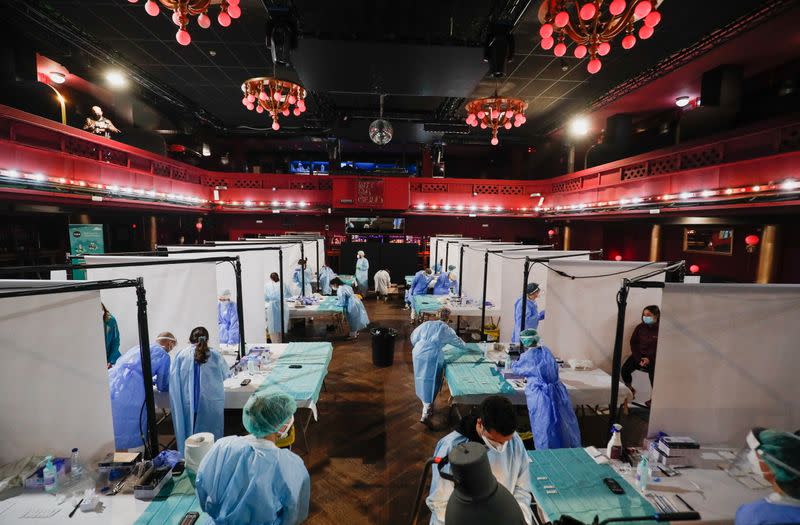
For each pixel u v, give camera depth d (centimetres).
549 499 253
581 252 741
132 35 871
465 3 710
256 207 1552
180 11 411
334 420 534
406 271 1639
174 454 292
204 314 527
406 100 1332
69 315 293
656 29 751
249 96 807
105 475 274
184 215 1485
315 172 1958
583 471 286
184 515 237
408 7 732
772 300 319
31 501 248
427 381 510
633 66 941
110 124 1027
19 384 287
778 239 754
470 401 416
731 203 744
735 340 323
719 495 259
